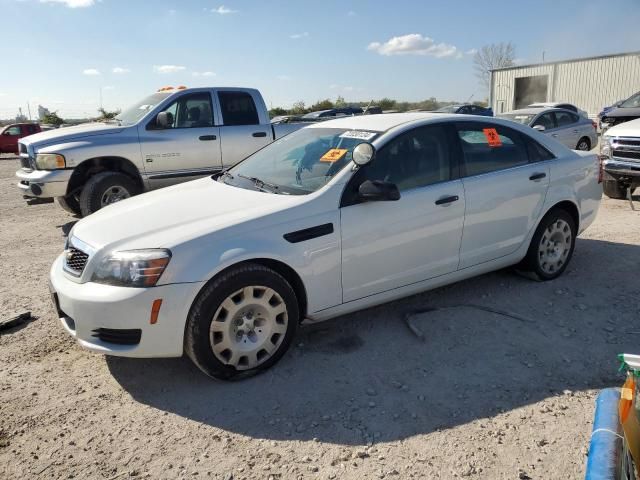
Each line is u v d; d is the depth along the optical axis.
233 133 8.78
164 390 3.44
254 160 4.75
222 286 3.31
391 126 4.22
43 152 7.55
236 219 3.48
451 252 4.32
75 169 7.65
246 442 2.92
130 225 3.56
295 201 3.66
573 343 3.91
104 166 8.03
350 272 3.81
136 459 2.80
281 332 3.61
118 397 3.37
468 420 3.05
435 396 3.29
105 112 28.09
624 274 5.25
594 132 15.19
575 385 3.38
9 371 3.69
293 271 3.60
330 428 3.01
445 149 4.32
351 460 2.75
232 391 3.40
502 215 4.56
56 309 3.60
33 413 3.21
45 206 9.94
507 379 3.46
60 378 3.60
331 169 3.95
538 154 4.92
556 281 5.11
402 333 4.12
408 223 4.01
